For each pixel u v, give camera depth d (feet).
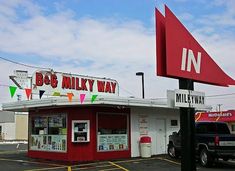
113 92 89.45
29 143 81.97
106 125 73.15
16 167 62.08
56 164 66.49
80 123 71.82
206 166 62.44
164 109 84.02
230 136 61.62
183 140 27.02
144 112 79.82
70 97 68.08
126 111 76.54
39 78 77.92
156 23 25.75
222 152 60.80
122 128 75.61
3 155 86.84
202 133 65.46
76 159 70.95
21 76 78.89
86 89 84.58
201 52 28.45
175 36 26.16
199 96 28.07
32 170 57.98
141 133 78.64
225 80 30.37
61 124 74.23
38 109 79.15
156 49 25.63
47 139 77.10
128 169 57.98
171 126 85.40
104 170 57.21
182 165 26.91
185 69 26.84
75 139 71.41
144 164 64.44
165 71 25.88
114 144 73.92
